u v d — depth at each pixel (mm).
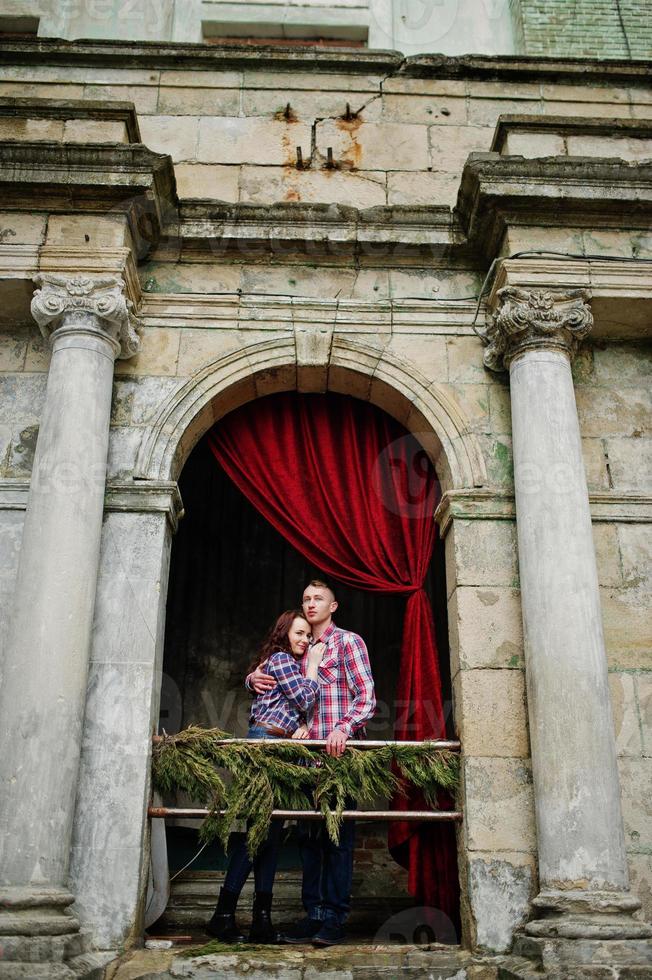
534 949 5457
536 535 6469
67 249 6992
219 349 7363
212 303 7473
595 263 7180
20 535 6750
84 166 7051
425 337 7496
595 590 6355
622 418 7410
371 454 7703
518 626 6656
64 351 6734
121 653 6398
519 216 7285
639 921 5531
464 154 8344
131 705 6273
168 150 8211
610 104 8648
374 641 9477
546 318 6961
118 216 7137
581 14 9445
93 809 6008
